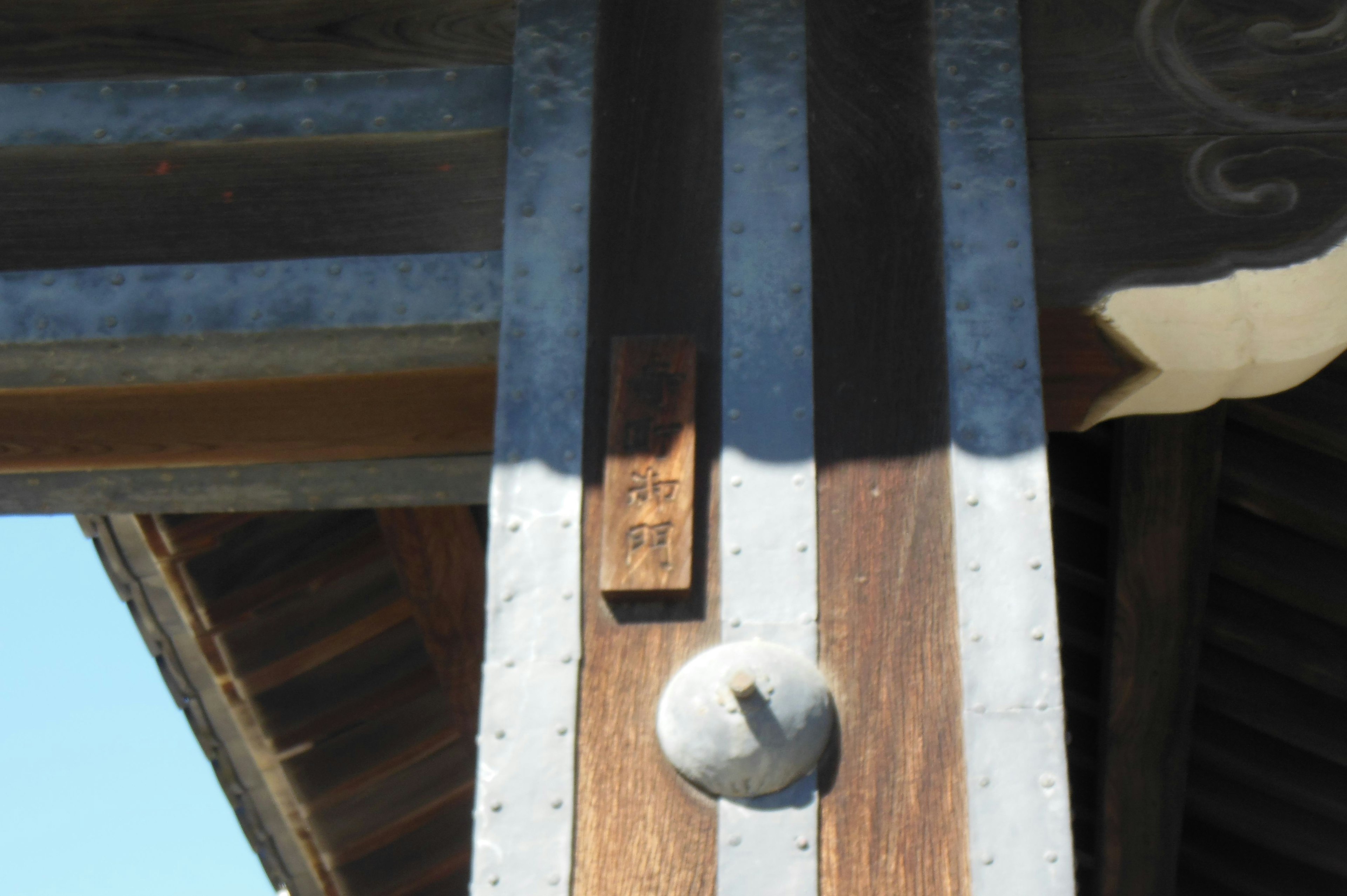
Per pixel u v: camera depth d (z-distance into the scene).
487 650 1.98
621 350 2.17
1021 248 2.20
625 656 1.99
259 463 2.59
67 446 2.50
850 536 2.04
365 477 2.64
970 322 2.15
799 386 2.13
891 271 2.21
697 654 1.98
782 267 2.21
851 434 2.11
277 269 2.28
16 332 2.24
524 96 2.38
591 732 1.95
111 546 3.68
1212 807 4.17
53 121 2.43
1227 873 4.33
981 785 1.88
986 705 1.92
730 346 2.16
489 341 2.25
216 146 2.40
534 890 1.85
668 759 1.93
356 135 2.39
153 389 2.36
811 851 1.87
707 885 1.86
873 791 1.90
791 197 2.27
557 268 2.23
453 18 2.49
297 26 2.49
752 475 2.07
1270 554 3.65
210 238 2.33
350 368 2.31
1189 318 2.19
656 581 2.00
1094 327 2.21
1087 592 3.82
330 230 2.32
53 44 2.50
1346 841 4.04
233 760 4.15
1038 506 2.03
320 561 3.82
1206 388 2.27
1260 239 2.22
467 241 2.30
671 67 2.41
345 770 4.22
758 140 2.31
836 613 2.00
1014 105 2.32
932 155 2.30
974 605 1.97
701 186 2.30
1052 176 2.29
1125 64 2.37
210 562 3.78
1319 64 2.35
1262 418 3.42
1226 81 2.35
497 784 1.91
